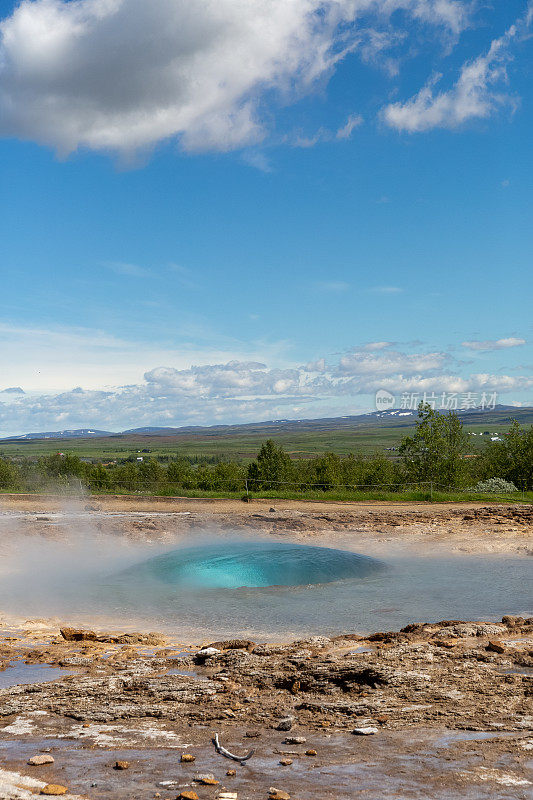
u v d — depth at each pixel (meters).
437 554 17.86
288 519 23.94
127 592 13.40
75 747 5.04
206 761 4.67
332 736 5.22
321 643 8.97
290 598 12.62
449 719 5.56
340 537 21.16
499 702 6.03
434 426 45.66
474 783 4.08
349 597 12.70
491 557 17.22
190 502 30.75
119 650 8.94
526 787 4.00
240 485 42.22
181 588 13.52
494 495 33.69
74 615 11.80
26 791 4.04
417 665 7.46
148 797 3.95
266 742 5.13
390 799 3.84
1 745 5.10
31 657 8.52
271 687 6.93
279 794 3.89
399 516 25.41
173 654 8.68
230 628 10.66
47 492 35.38
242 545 16.48
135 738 5.27
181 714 5.97
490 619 10.91
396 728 5.37
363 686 6.75
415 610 11.60
